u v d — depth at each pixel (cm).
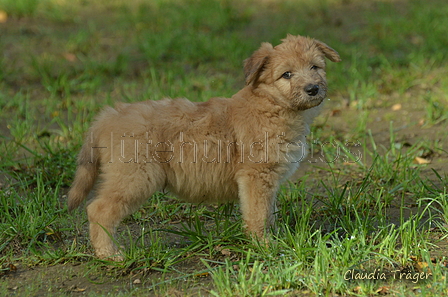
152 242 574
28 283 530
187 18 1445
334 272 502
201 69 1176
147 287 517
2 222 634
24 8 1459
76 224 653
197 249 589
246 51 1234
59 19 1449
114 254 563
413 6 1552
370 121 985
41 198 673
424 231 609
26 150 857
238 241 594
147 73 1143
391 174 760
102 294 505
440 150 830
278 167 582
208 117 574
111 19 1488
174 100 590
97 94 1072
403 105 1041
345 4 1645
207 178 580
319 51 608
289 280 501
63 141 888
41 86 1095
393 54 1261
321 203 702
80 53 1244
